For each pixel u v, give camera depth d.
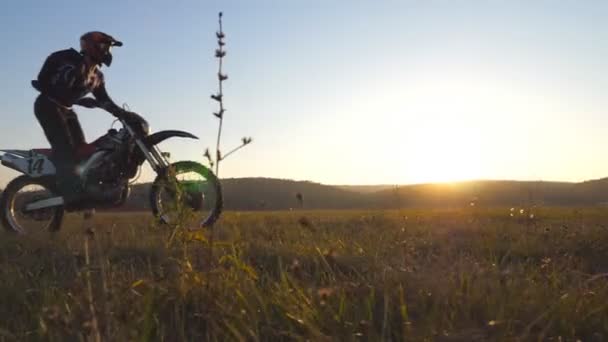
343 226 10.73
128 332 3.39
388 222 11.79
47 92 9.34
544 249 7.13
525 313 3.66
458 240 8.08
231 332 3.58
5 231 9.41
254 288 3.97
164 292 4.00
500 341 3.22
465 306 3.74
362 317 3.60
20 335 3.61
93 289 4.21
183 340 3.62
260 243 7.09
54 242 7.46
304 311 3.64
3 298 4.43
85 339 3.35
